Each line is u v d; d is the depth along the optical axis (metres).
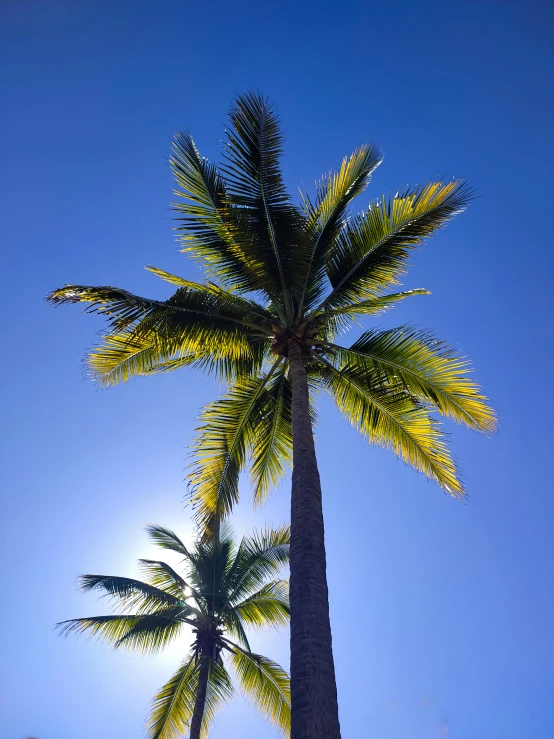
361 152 11.20
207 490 11.38
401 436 11.51
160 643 16.61
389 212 10.70
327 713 5.56
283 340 10.94
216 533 11.38
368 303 11.70
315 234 11.18
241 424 11.88
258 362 12.06
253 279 11.01
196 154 10.59
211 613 17.56
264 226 10.61
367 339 11.36
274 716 16.42
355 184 11.16
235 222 10.46
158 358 11.90
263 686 16.89
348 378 11.52
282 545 18.12
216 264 11.27
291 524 7.72
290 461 12.29
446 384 10.91
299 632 6.33
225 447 11.66
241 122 10.28
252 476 12.28
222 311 10.90
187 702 17.30
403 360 11.09
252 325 11.09
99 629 16.20
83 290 9.41
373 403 11.63
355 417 11.88
